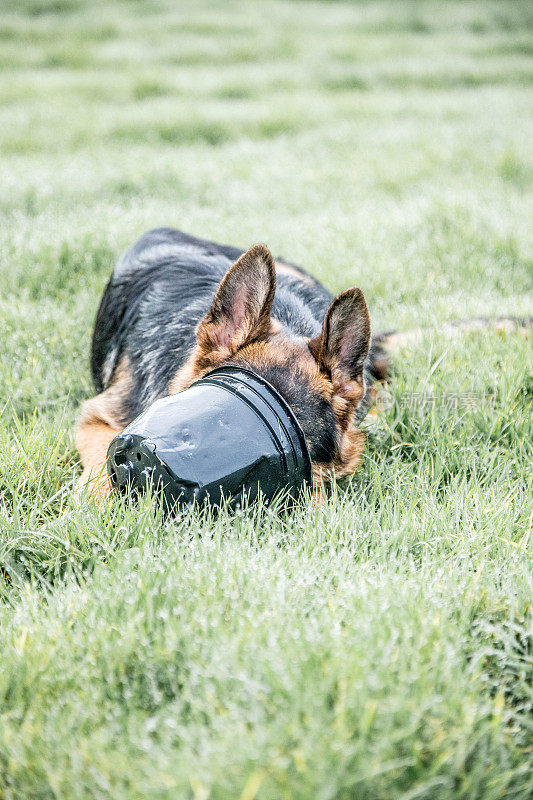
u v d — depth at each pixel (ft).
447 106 43.75
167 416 8.34
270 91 48.52
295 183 28.94
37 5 80.89
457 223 22.56
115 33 69.56
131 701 6.73
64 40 65.62
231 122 39.29
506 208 25.08
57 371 14.06
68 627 7.39
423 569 8.43
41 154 33.35
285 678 6.38
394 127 38.60
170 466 8.00
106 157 32.50
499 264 20.59
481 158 32.55
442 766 6.09
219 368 9.19
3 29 67.00
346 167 31.45
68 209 24.71
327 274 18.63
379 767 5.73
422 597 7.83
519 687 7.28
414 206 24.39
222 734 6.06
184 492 8.02
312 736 5.87
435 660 6.88
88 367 14.82
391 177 29.89
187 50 60.80
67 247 19.20
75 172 28.86
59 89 46.34
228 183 28.99
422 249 21.30
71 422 12.68
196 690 6.73
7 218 23.53
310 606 7.72
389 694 6.42
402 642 7.05
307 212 25.72
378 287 18.48
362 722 5.98
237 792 5.57
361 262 19.43
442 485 11.22
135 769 5.98
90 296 17.13
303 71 54.44
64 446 11.41
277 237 21.75
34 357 14.24
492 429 12.16
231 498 8.21
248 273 9.35
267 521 8.63
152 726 6.32
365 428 12.02
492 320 15.44
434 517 9.69
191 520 8.43
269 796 5.52
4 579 8.89
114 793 5.77
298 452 8.56
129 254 14.83
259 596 7.72
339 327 9.29
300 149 34.76
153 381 11.27
